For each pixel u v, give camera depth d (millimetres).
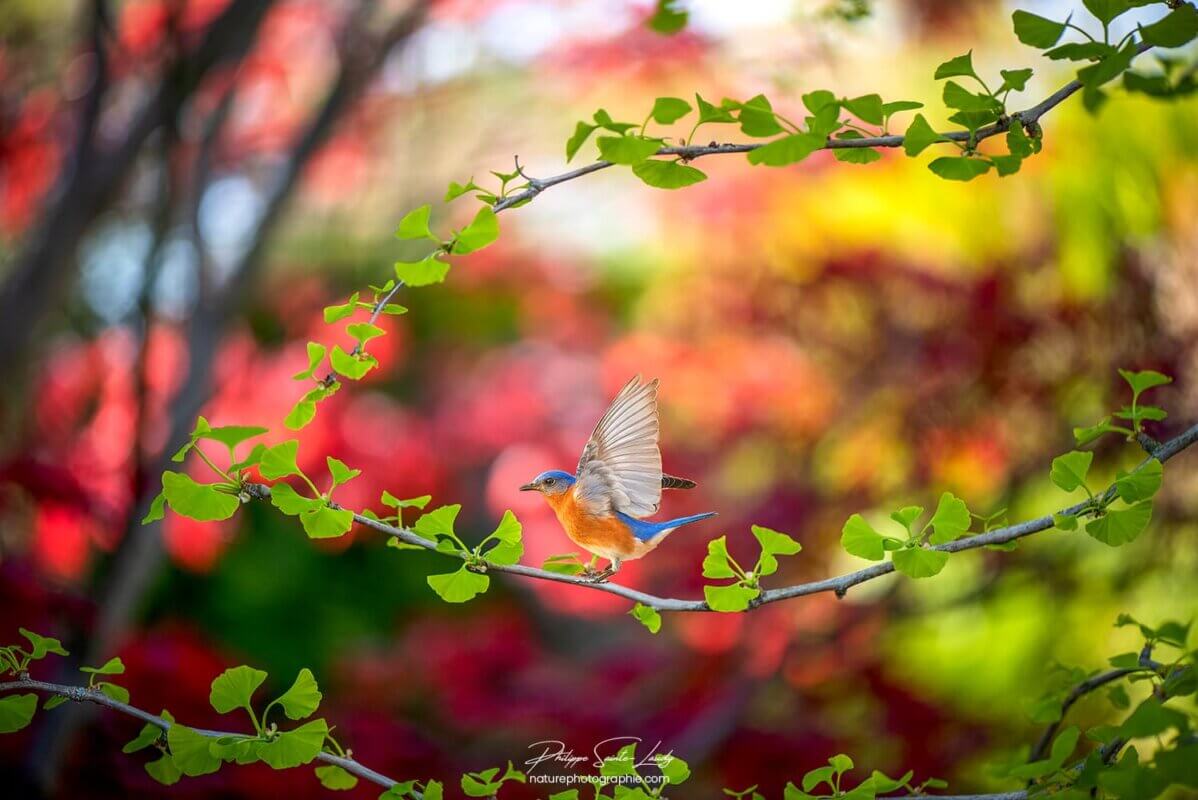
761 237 4648
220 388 4609
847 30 3330
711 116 2461
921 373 4070
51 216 3531
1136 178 3904
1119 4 2475
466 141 5438
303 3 4633
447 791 3365
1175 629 2650
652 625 2531
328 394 2473
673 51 4656
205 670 3332
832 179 4457
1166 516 3666
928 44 4434
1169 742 2537
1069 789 2502
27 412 4512
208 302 3732
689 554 4297
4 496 3557
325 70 4824
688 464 4551
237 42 3588
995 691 4102
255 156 4902
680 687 4035
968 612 4277
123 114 4141
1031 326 3920
